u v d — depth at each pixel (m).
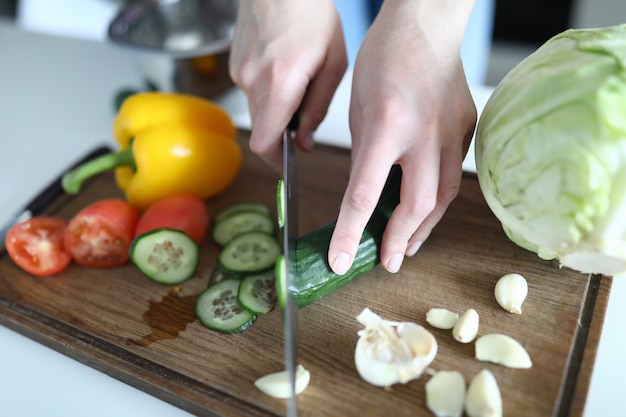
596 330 0.38
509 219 0.38
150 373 0.39
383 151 0.37
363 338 0.38
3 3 0.93
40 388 0.40
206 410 0.37
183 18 0.65
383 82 0.38
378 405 0.36
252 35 0.47
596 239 0.35
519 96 0.37
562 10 0.98
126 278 0.46
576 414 0.34
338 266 0.39
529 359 0.37
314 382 0.37
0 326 0.44
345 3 0.70
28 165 0.59
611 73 0.35
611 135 0.34
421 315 0.40
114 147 0.60
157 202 0.50
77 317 0.43
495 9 1.03
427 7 0.40
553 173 0.35
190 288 0.45
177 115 0.51
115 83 0.69
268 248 0.46
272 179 0.54
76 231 0.46
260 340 0.40
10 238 0.46
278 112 0.45
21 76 0.72
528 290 0.41
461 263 0.43
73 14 0.86
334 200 0.51
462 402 0.35
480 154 0.39
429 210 0.38
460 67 0.40
